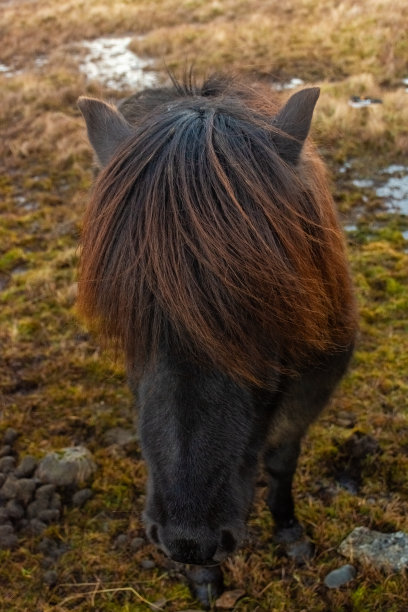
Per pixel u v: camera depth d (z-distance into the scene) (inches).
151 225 59.3
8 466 124.8
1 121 326.3
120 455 128.5
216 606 99.6
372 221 205.3
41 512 114.6
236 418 64.6
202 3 562.9
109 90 362.9
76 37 502.3
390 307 163.3
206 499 63.4
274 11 516.7
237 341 59.5
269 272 58.6
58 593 104.1
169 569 106.3
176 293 57.5
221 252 57.1
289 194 62.7
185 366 61.6
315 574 102.3
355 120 274.8
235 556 105.1
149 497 69.8
